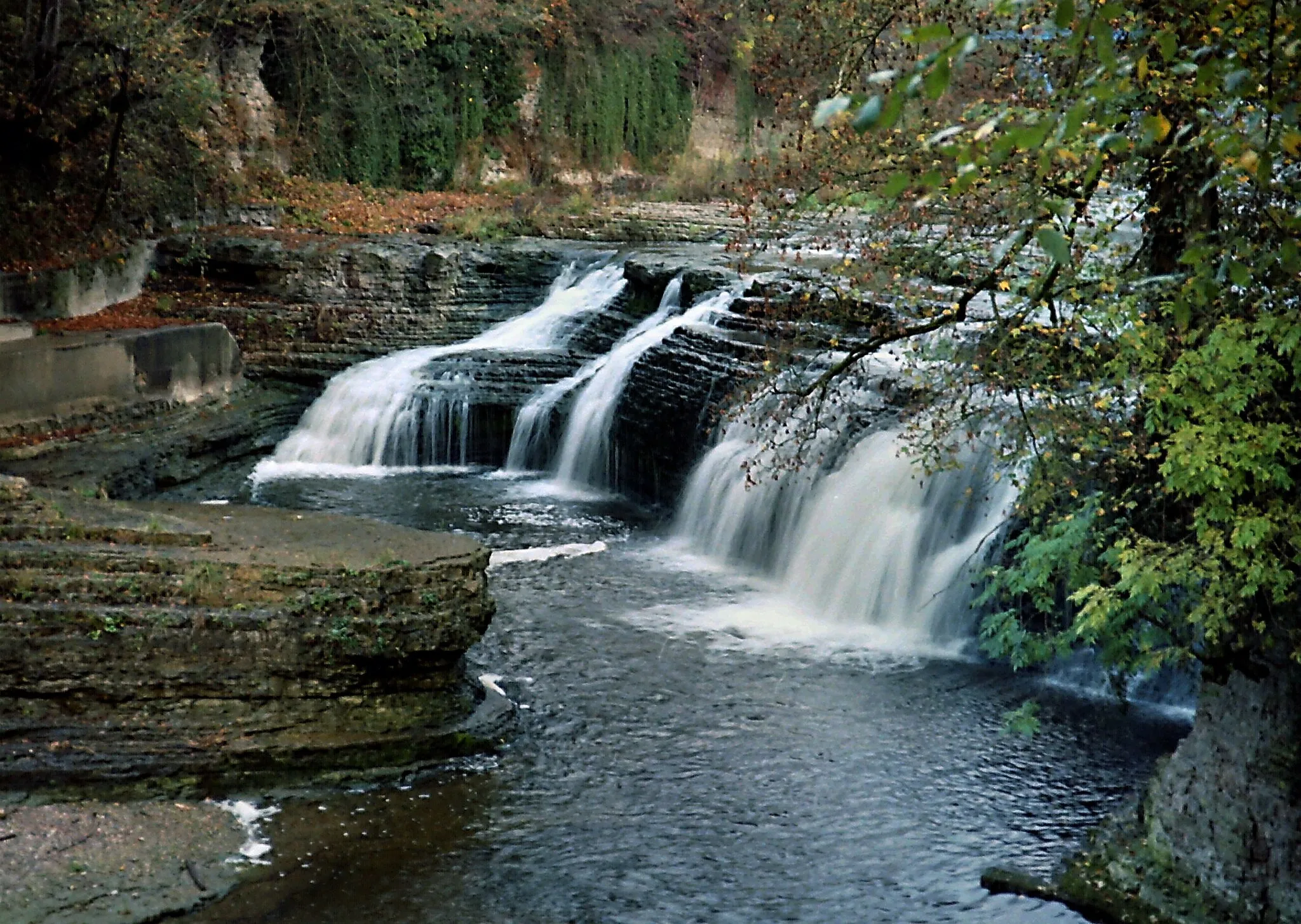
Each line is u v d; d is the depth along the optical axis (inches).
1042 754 489.1
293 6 1302.9
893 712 529.0
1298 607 351.6
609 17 1679.4
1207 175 346.3
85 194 1115.3
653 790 455.2
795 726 512.7
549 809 438.9
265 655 450.9
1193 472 328.5
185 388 964.6
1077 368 401.7
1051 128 209.8
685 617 649.0
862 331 772.6
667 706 531.2
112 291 1102.4
